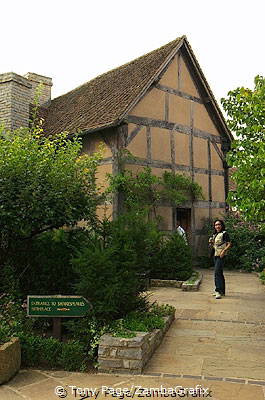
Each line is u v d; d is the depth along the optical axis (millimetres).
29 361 4516
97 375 4273
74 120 12805
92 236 5625
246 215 6270
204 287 9867
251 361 4637
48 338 4883
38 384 4023
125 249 5113
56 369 4445
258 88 6652
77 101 14883
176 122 13328
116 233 5309
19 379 4145
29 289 5613
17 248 5715
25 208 4910
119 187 10961
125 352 4328
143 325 4867
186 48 13734
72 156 6047
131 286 5109
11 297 5328
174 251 10297
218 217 14852
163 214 12328
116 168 11109
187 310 7195
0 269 5594
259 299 8266
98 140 11656
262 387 3939
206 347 5125
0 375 3975
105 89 14000
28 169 5230
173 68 13445
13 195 4953
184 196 12578
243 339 5469
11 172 5082
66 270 5562
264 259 12445
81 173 5781
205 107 14703
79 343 4621
